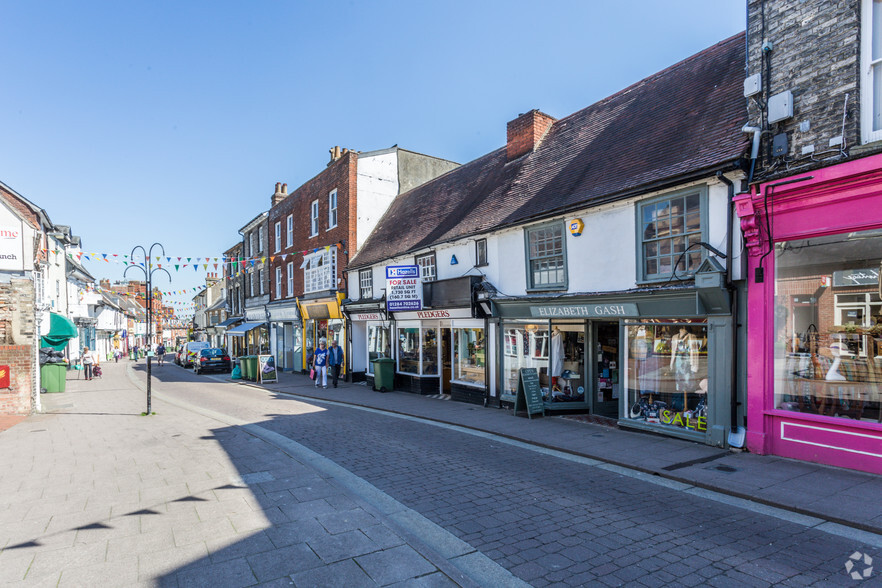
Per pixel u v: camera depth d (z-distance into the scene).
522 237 11.02
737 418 7.32
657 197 8.25
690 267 7.82
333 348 17.81
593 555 4.17
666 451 7.39
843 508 5.00
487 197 13.66
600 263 9.27
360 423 10.42
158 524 4.79
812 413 6.64
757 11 7.23
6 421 10.85
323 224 21.72
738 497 5.54
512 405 11.38
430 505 5.41
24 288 12.04
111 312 47.09
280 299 26.36
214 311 46.06
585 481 6.24
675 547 4.30
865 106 6.10
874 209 5.95
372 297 17.39
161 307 57.66
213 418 11.19
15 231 12.30
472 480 6.31
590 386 10.63
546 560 4.09
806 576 3.78
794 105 6.69
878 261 6.05
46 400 15.20
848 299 6.32
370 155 20.16
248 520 4.88
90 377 24.03
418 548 4.24
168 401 14.84
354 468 6.88
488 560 4.10
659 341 8.53
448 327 14.23
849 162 5.99
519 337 11.38
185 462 7.09
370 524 4.77
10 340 11.83
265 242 29.62
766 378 6.96
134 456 7.46
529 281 10.85
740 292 7.25
